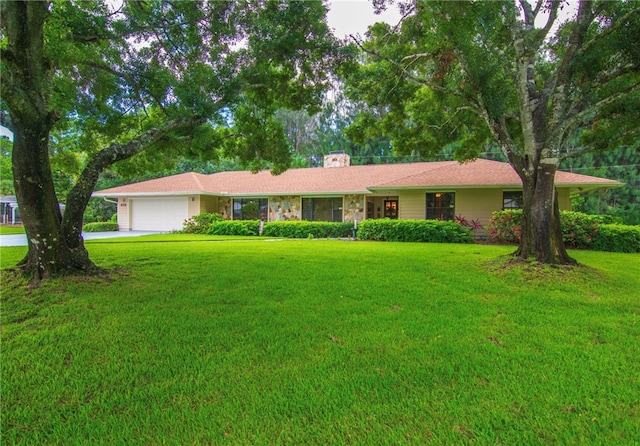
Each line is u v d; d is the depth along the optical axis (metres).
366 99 8.31
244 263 6.64
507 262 6.13
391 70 7.55
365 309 3.89
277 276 5.47
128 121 7.18
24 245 9.68
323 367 2.54
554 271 5.39
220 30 5.96
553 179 5.93
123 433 1.83
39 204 4.59
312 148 38.00
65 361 2.64
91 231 19.20
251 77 6.48
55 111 4.57
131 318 3.52
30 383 2.33
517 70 6.15
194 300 4.15
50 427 1.89
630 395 2.17
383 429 1.85
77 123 6.64
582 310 3.89
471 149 9.82
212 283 4.97
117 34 5.44
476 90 6.18
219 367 2.54
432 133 9.36
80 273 4.93
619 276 5.54
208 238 13.92
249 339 3.04
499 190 13.80
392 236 13.05
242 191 18.62
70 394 2.21
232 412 2.00
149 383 2.34
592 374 2.44
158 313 3.68
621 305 4.06
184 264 6.44
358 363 2.60
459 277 5.45
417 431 1.83
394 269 6.11
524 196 6.28
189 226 17.53
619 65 5.59
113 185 27.62
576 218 10.78
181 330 3.24
